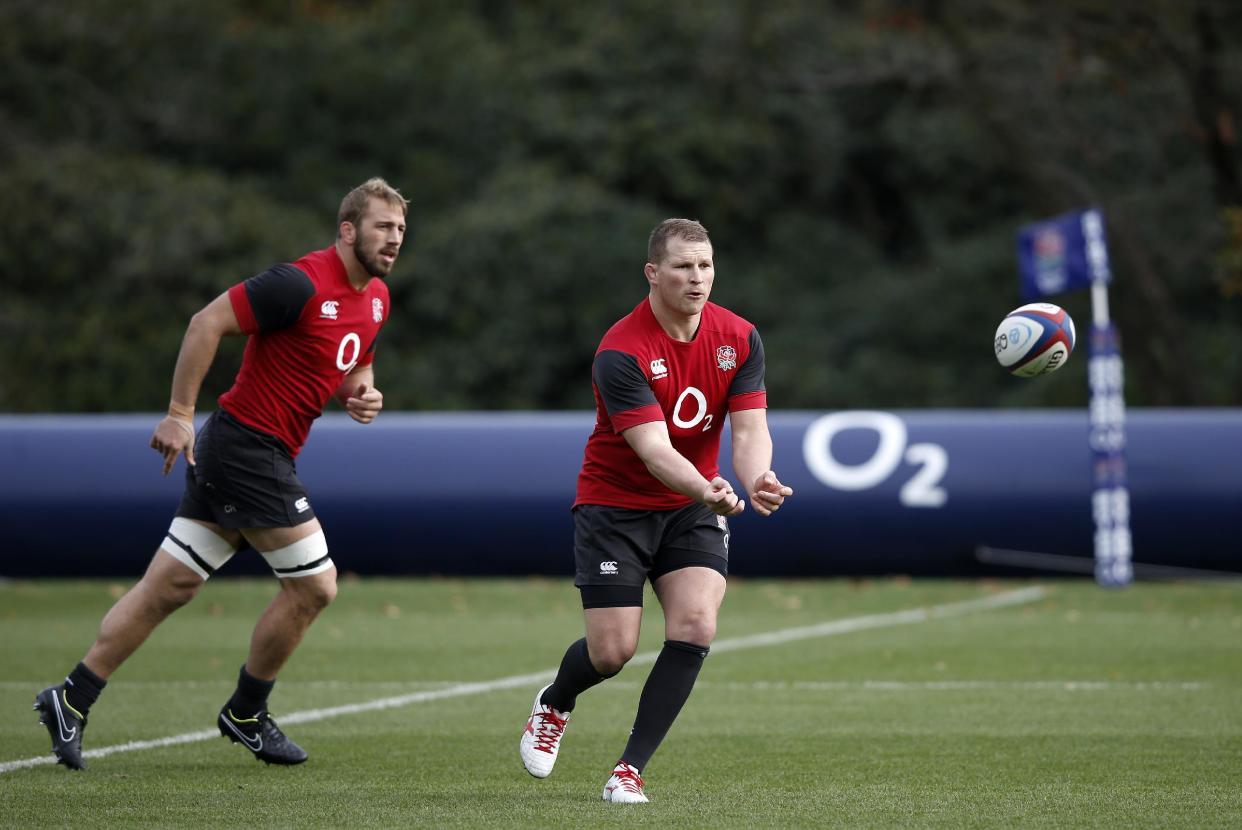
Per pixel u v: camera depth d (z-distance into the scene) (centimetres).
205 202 10688
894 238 13325
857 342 11888
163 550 2331
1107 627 4431
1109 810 1964
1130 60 9175
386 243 2309
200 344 2247
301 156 11788
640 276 10925
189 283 10400
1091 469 5753
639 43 11888
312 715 2878
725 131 11612
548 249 10775
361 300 2355
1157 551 5738
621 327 2044
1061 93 10069
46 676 3441
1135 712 2866
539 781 2212
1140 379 10225
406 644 4131
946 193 12662
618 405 2002
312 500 5853
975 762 2348
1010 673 3459
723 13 11144
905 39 10019
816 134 12106
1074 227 5659
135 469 5853
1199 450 5719
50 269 10450
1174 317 9994
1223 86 8862
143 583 2322
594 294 10850
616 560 2050
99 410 10088
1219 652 3834
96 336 10119
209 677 3441
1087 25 9012
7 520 5800
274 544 2300
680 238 1995
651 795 2084
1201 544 5697
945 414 5944
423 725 2761
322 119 11925
